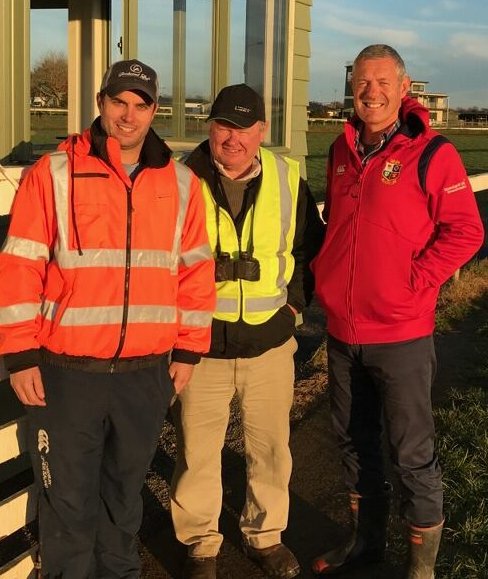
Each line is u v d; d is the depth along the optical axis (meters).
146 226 2.40
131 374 2.46
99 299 2.34
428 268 2.68
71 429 2.40
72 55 6.57
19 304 2.28
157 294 2.44
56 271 2.36
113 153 2.31
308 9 6.63
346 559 3.12
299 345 6.78
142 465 2.56
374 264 2.72
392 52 2.69
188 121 6.40
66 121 7.42
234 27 6.16
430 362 2.83
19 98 4.60
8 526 2.69
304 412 4.94
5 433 2.65
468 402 5.03
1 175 2.66
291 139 6.58
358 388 2.97
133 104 2.34
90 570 2.68
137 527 2.69
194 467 3.05
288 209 2.96
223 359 2.96
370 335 2.78
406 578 2.91
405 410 2.79
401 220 2.67
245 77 6.30
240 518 3.34
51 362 2.38
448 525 3.50
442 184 2.63
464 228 2.64
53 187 2.30
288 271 3.02
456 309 7.68
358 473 3.05
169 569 3.22
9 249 2.30
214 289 2.67
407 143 2.66
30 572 2.81
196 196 2.59
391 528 3.50
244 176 2.88
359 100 2.70
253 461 3.14
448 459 4.07
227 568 3.20
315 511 3.69
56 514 2.48
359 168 2.76
